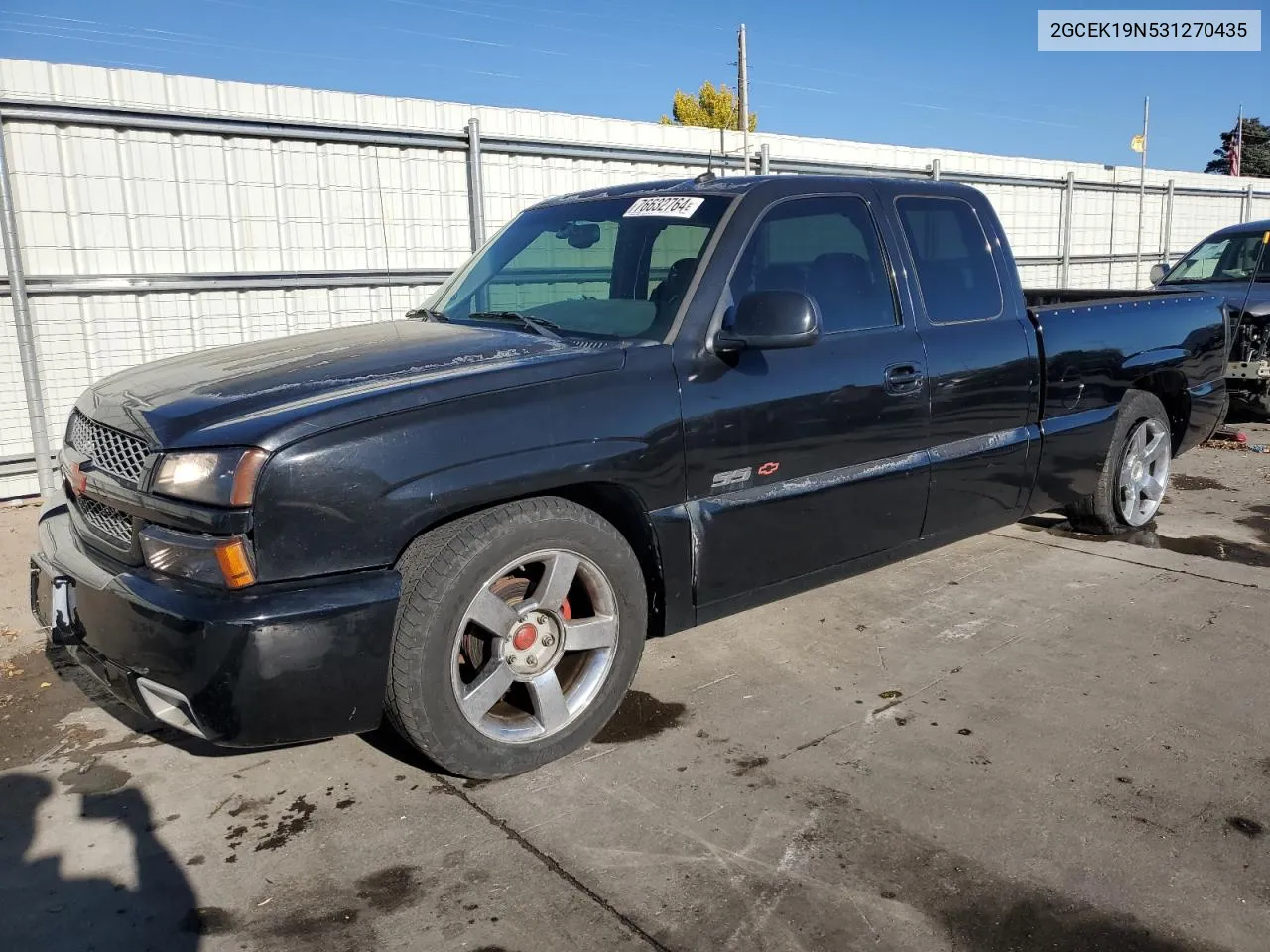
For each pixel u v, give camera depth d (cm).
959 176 1343
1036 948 235
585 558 317
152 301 723
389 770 324
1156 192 1723
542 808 297
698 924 245
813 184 392
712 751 329
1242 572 496
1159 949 234
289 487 264
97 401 335
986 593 472
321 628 266
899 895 254
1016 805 293
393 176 834
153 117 704
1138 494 557
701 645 418
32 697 384
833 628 434
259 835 288
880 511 396
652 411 323
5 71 646
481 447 289
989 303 445
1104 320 498
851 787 305
